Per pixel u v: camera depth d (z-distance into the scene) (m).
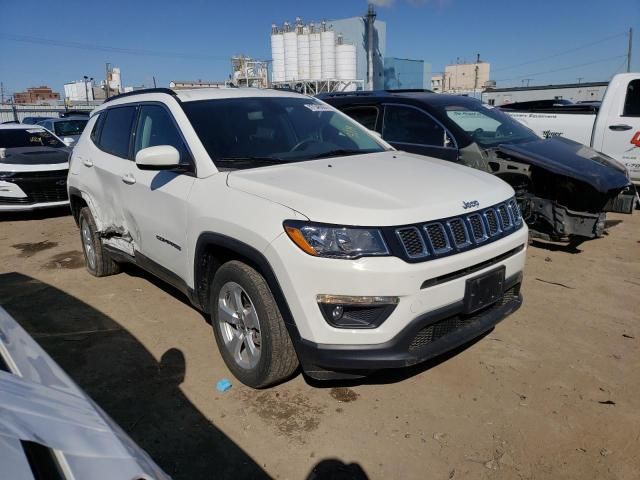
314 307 2.75
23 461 1.18
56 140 10.70
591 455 2.71
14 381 1.53
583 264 5.59
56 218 8.86
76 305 4.77
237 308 3.27
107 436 1.45
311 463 2.68
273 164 3.56
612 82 7.91
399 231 2.74
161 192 3.79
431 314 2.80
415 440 2.83
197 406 3.17
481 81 66.94
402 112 6.46
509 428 2.92
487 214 3.19
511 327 4.12
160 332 4.17
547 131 8.89
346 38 29.84
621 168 5.90
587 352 3.74
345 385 3.35
